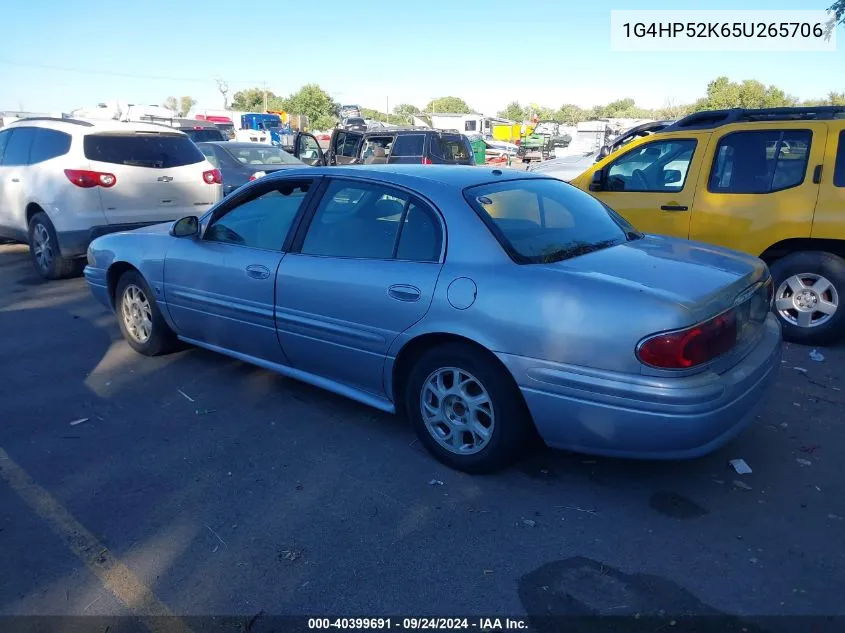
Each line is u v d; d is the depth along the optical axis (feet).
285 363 14.82
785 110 19.97
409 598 9.05
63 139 26.00
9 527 10.66
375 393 13.23
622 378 10.11
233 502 11.31
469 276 11.37
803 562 9.67
